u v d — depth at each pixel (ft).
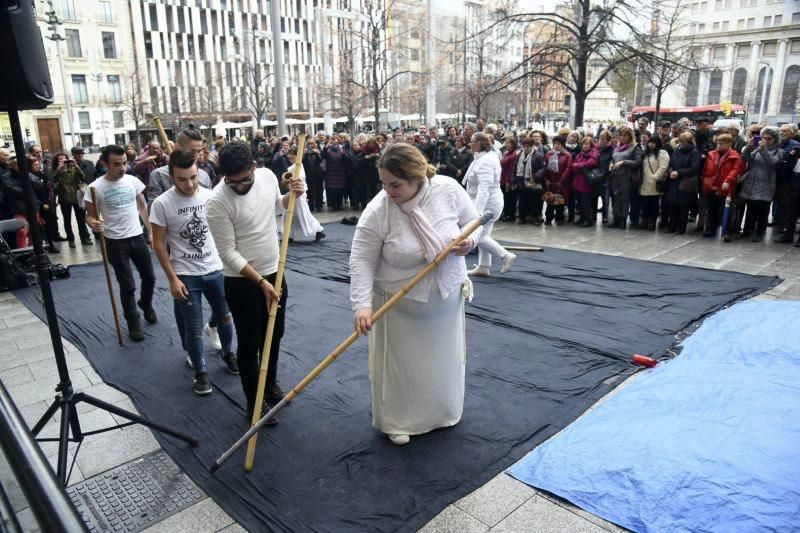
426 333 9.55
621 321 15.72
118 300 19.75
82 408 11.96
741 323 14.66
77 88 131.95
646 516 7.87
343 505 8.46
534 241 27.04
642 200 28.81
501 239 27.66
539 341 14.53
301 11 177.78
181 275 12.00
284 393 11.96
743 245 24.66
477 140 19.99
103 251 14.73
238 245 10.27
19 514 3.96
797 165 23.71
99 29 133.80
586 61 45.57
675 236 27.07
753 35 199.82
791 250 23.45
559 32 52.49
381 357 9.77
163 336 15.98
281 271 9.95
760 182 24.58
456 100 120.06
